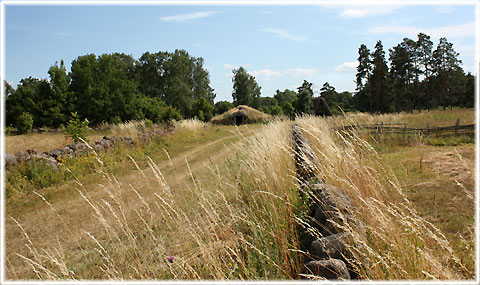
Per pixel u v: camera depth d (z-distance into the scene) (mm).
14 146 15859
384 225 2943
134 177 9195
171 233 4578
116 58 69438
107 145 12258
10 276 4152
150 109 39438
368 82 57375
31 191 7898
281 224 3729
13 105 33125
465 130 12688
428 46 53844
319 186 3854
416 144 11727
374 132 12164
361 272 2715
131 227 5184
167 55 70125
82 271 4074
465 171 6562
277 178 4875
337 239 2965
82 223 5832
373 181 4098
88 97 34812
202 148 14484
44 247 5047
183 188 7395
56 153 9828
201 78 80000
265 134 7543
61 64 34844
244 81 88562
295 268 3174
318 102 31047
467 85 58906
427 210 4770
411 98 57562
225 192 5227
